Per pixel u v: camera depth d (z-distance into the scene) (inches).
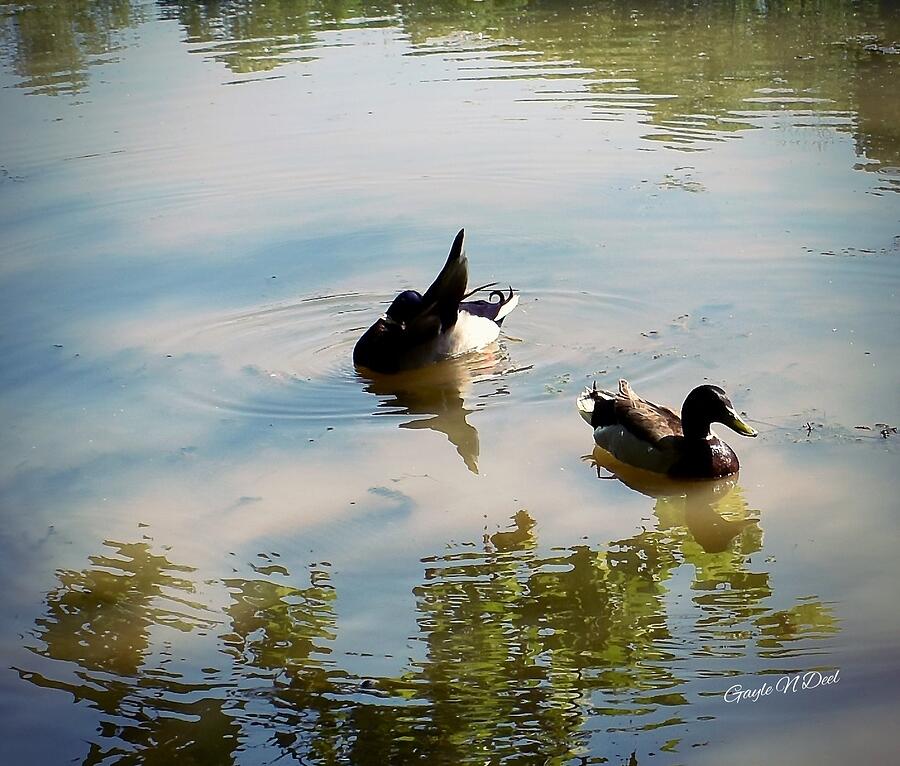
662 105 816.3
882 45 938.7
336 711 287.1
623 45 992.9
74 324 537.3
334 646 313.1
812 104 794.8
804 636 306.7
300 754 272.1
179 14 1208.2
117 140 796.6
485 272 573.3
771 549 352.8
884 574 332.8
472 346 501.4
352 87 901.2
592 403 434.9
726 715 276.8
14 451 431.5
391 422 449.4
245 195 692.1
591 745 268.7
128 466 418.3
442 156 737.6
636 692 288.8
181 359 503.8
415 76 925.8
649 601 327.9
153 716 287.9
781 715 275.9
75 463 421.1
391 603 331.6
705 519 375.2
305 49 1031.6
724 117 781.3
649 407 426.0
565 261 579.8
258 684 298.0
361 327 530.3
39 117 854.5
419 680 297.4
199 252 613.3
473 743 273.6
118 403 467.2
